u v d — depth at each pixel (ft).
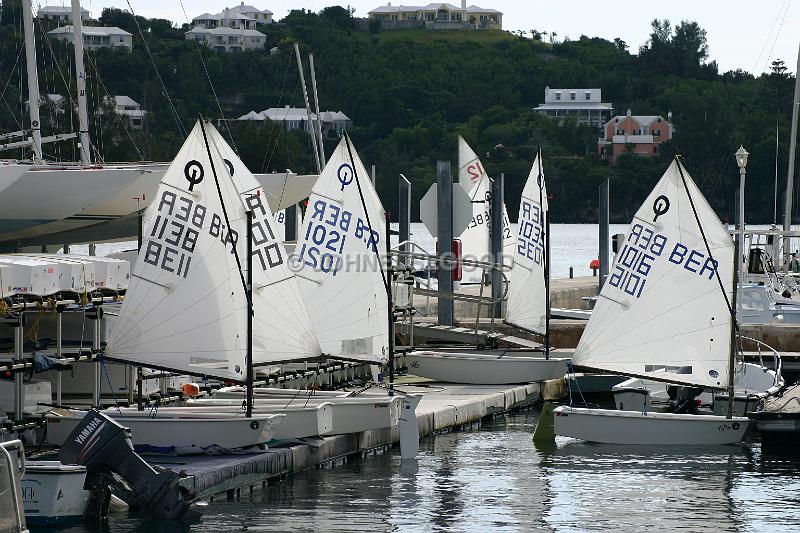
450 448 217.15
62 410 179.22
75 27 361.51
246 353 185.26
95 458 153.99
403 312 272.92
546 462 204.54
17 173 272.31
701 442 219.82
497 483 187.11
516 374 273.75
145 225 184.85
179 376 205.67
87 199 288.92
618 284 227.20
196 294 185.37
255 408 192.13
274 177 341.21
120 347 183.83
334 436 200.23
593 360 229.04
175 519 155.43
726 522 164.55
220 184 188.75
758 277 369.91
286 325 196.95
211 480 166.50
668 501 176.55
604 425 218.79
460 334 295.69
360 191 229.66
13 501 119.44
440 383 275.59
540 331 287.69
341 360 228.22
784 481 191.11
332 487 180.96
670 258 223.51
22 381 168.96
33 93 336.90
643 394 234.17
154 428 178.40
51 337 195.21
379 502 171.94
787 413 211.61
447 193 307.58
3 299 161.99
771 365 295.89
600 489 184.14
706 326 222.28
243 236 192.13
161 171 306.35
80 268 175.01
